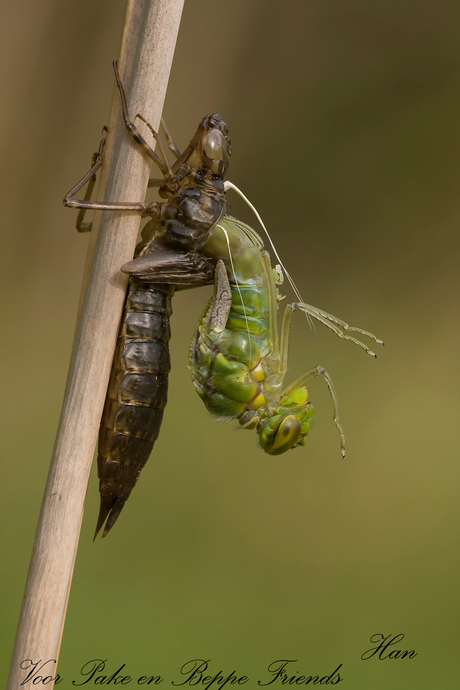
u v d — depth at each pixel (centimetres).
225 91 85
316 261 84
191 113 83
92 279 42
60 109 72
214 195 43
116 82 42
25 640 41
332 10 87
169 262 42
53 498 41
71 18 71
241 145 87
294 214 86
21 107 70
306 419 43
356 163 86
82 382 42
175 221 42
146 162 42
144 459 42
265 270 43
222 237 42
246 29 85
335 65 87
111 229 42
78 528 41
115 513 42
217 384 43
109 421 42
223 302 42
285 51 86
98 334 42
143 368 42
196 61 83
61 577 41
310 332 79
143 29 42
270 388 43
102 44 73
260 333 43
